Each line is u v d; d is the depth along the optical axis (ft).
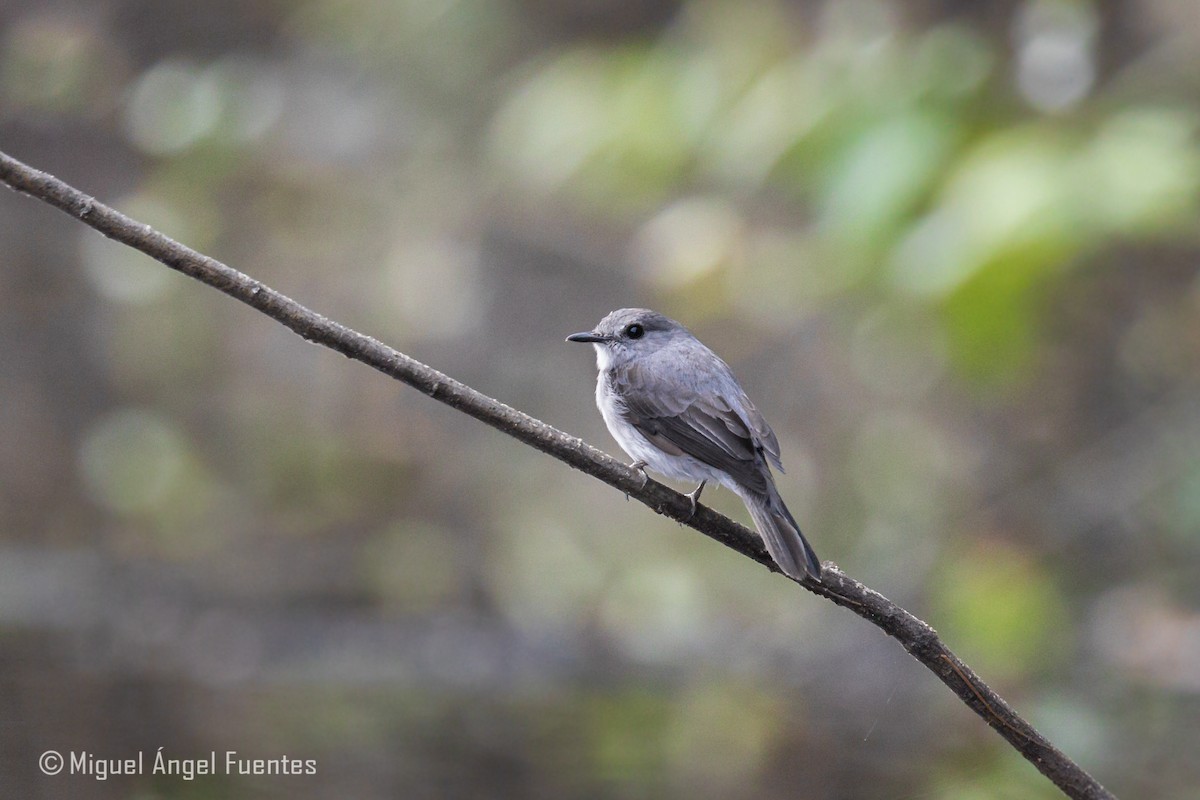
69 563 50.78
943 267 26.30
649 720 33.60
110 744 30.42
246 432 57.31
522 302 57.47
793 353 50.26
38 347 59.41
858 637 41.37
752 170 31.81
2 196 60.90
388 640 43.14
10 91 59.72
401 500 55.77
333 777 28.73
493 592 51.24
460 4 56.95
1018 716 18.94
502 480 55.93
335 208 57.31
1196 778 29.66
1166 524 42.39
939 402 47.21
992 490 44.96
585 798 27.89
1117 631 39.96
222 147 49.90
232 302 58.18
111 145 61.72
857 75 29.53
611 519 52.80
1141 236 26.18
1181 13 34.27
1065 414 44.27
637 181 33.91
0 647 39.42
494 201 56.90
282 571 51.80
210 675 37.78
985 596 38.96
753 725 33.12
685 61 33.47
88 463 55.42
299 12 59.67
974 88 28.32
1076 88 28.66
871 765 30.22
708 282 36.83
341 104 57.98
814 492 48.67
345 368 57.98
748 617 45.52
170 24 60.90
